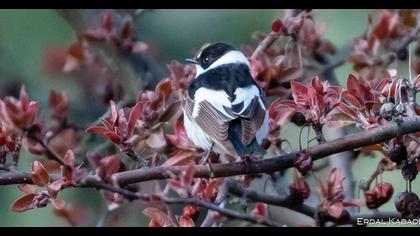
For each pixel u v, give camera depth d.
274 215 13.54
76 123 13.74
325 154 9.03
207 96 10.01
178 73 10.95
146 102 10.01
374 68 12.28
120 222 13.27
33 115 8.23
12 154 8.84
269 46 11.93
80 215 11.73
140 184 11.73
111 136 9.21
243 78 10.29
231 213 8.61
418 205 9.39
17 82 15.78
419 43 12.86
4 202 15.05
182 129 10.09
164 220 9.36
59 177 8.86
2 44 15.91
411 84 9.12
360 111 9.16
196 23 16.25
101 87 14.19
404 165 9.23
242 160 9.13
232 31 16.17
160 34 16.23
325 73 13.42
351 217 9.84
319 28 13.31
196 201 8.34
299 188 9.93
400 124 8.85
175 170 8.83
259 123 9.65
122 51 13.74
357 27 15.92
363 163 14.79
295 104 9.11
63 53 15.74
